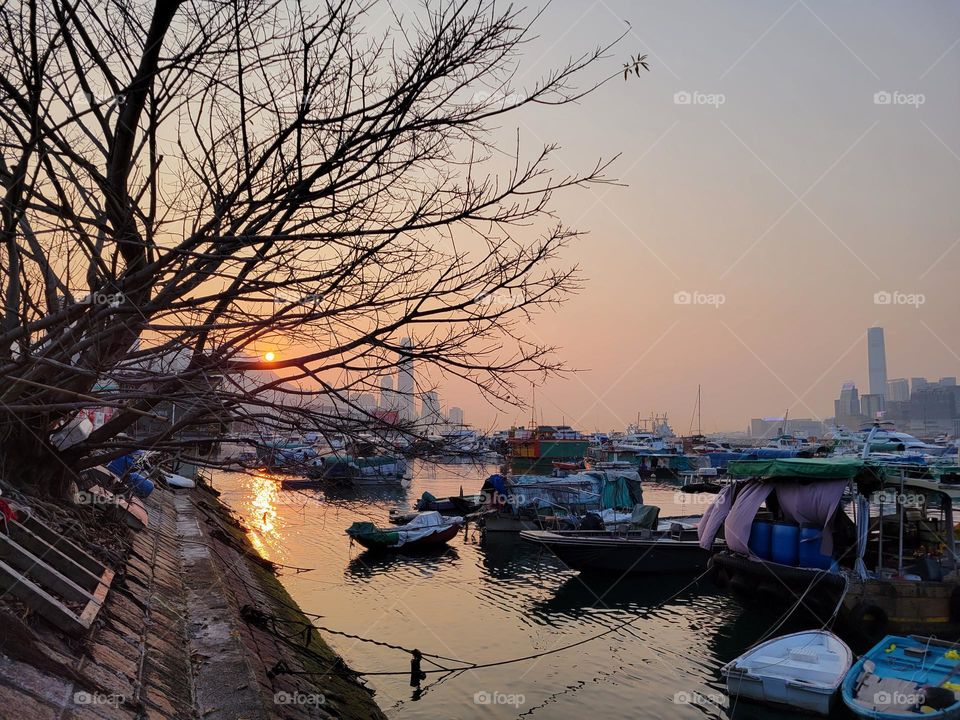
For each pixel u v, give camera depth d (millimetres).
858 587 17797
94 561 9055
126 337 7297
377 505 45156
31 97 5402
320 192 6121
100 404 6316
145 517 16031
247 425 7227
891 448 36906
